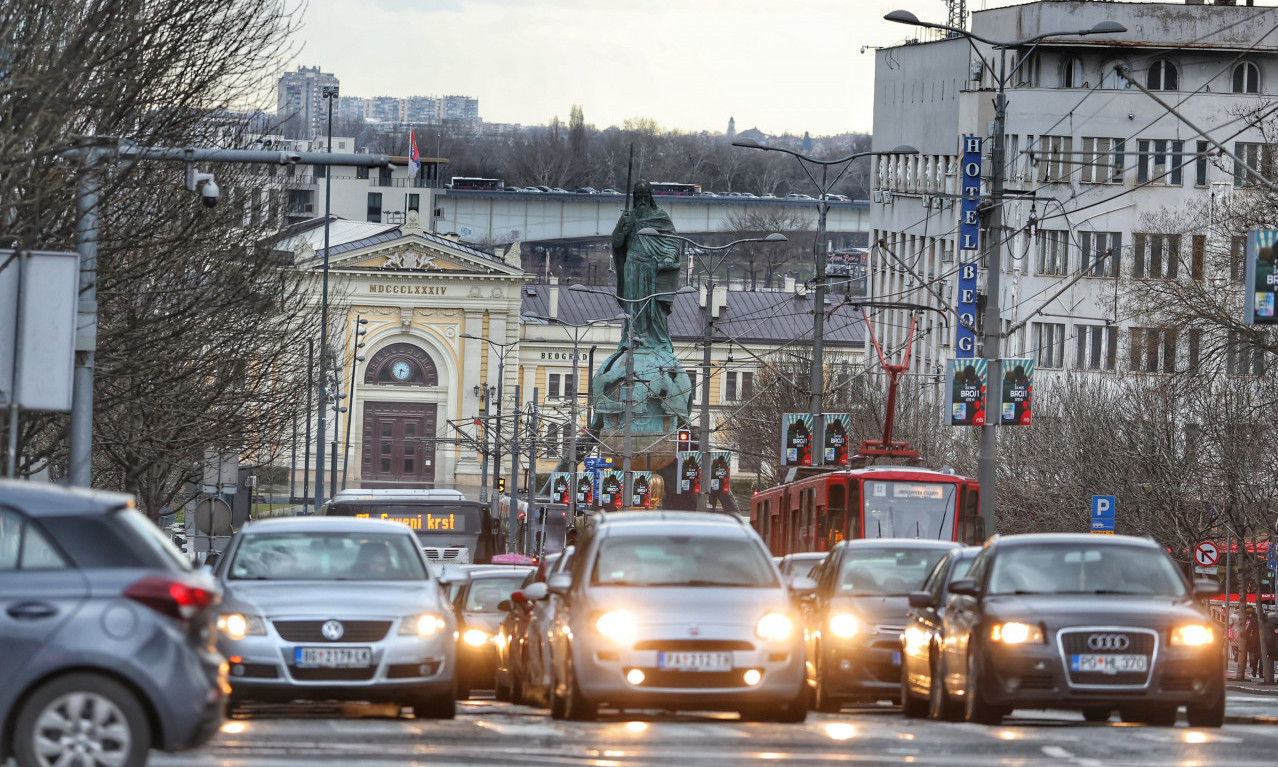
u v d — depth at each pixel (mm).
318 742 41281
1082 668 48969
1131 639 49094
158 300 99938
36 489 31906
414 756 38125
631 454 185500
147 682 30859
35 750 30703
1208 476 146625
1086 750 41375
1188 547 149125
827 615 63625
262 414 127688
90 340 73625
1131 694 48938
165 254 95688
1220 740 44812
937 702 54656
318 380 145000
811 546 114938
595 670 48438
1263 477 141125
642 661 48312
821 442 145875
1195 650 49281
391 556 55031
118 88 79500
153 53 84562
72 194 73938
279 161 78500
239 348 115188
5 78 68688
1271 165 139875
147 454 110062
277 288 121875
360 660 50125
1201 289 142375
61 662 30641
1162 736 45531
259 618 50125
